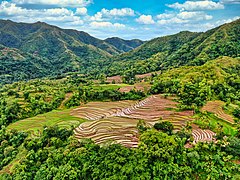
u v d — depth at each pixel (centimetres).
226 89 11625
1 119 10725
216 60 16450
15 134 8875
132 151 6088
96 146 6544
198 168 5800
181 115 9419
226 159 6038
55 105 12075
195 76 13238
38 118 10562
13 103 11775
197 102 10294
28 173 6425
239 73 14512
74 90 14062
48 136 7800
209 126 8100
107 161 5834
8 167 7119
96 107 11462
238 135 7512
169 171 5531
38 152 6938
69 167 5984
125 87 14625
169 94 12362
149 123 8700
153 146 5956
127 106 11400
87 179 5797
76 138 7762
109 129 8406
